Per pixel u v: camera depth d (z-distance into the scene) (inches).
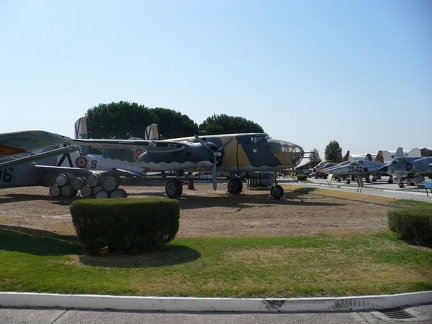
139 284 241.3
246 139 886.4
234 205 756.6
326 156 4867.1
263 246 339.0
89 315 209.5
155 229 323.0
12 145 467.2
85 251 326.6
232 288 236.1
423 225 346.3
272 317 209.0
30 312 213.6
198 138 871.7
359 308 221.1
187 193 1058.1
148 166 900.0
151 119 2506.2
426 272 270.8
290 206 737.0
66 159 1175.0
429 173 1439.5
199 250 326.6
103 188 772.6
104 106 2486.5
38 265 272.7
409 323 201.0
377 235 392.2
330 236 389.4
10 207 691.4
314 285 241.8
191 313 214.7
